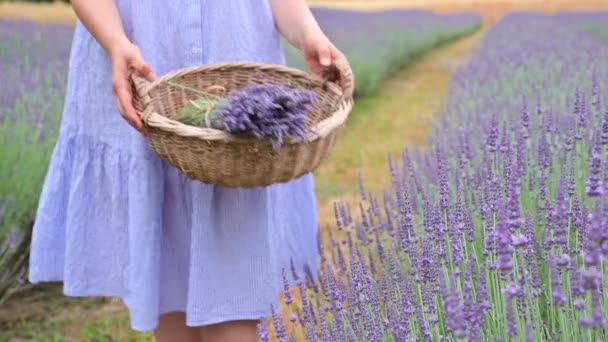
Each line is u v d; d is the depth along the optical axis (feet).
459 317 5.05
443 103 21.75
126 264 7.77
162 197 7.63
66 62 25.12
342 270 9.57
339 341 7.39
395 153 23.66
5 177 14.66
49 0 65.51
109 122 7.66
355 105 33.81
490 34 47.62
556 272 5.48
